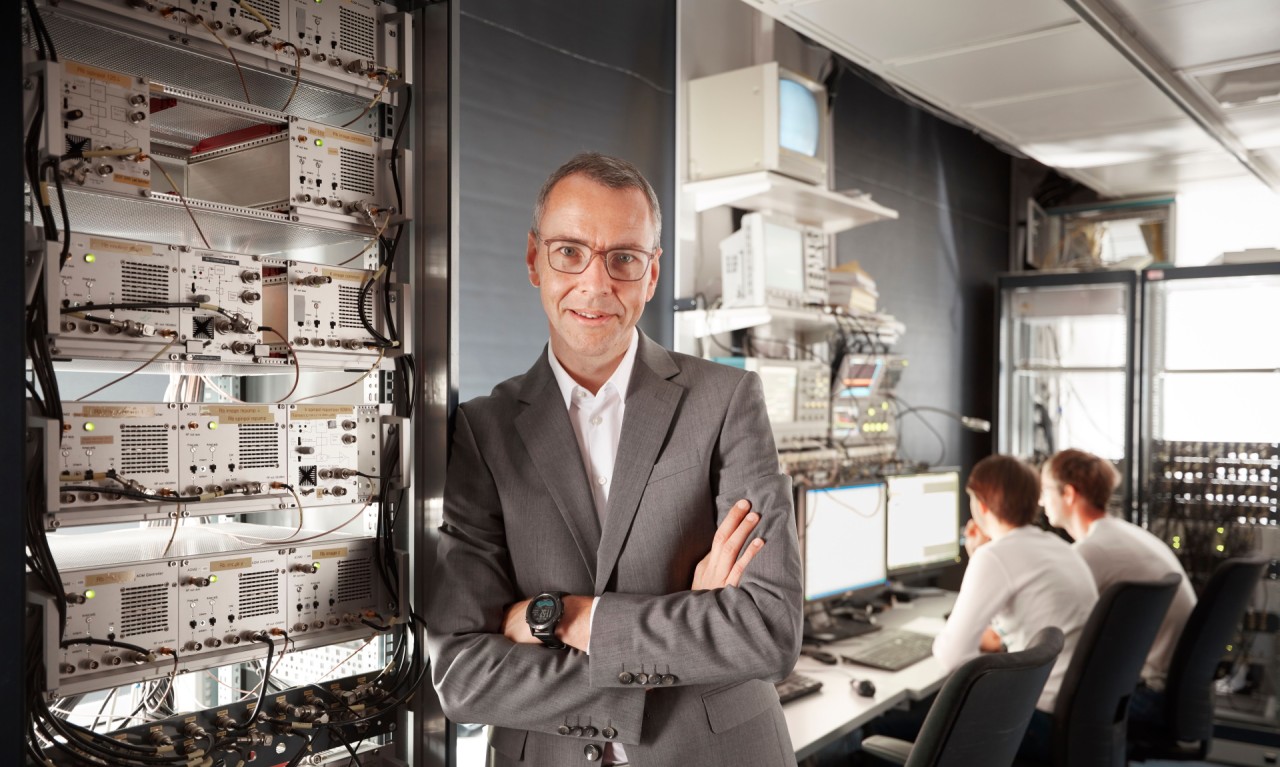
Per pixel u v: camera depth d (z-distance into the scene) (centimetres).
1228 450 411
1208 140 364
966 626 255
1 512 99
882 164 400
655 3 282
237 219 130
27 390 111
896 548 316
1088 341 467
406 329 146
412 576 146
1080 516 329
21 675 100
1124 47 261
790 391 288
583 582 131
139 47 122
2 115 99
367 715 141
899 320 413
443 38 145
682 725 125
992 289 502
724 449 132
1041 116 336
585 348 125
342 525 146
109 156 113
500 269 233
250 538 141
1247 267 394
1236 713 391
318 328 137
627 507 129
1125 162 404
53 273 107
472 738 206
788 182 267
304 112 153
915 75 292
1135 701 309
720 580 125
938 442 446
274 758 133
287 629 133
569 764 127
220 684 174
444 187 144
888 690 227
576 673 122
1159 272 416
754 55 317
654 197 129
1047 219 500
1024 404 477
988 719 170
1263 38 260
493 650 125
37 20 107
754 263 266
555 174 127
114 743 116
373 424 145
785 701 215
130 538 142
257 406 130
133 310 116
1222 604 292
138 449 118
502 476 135
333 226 138
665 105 286
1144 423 425
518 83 237
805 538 267
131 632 117
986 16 242
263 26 128
